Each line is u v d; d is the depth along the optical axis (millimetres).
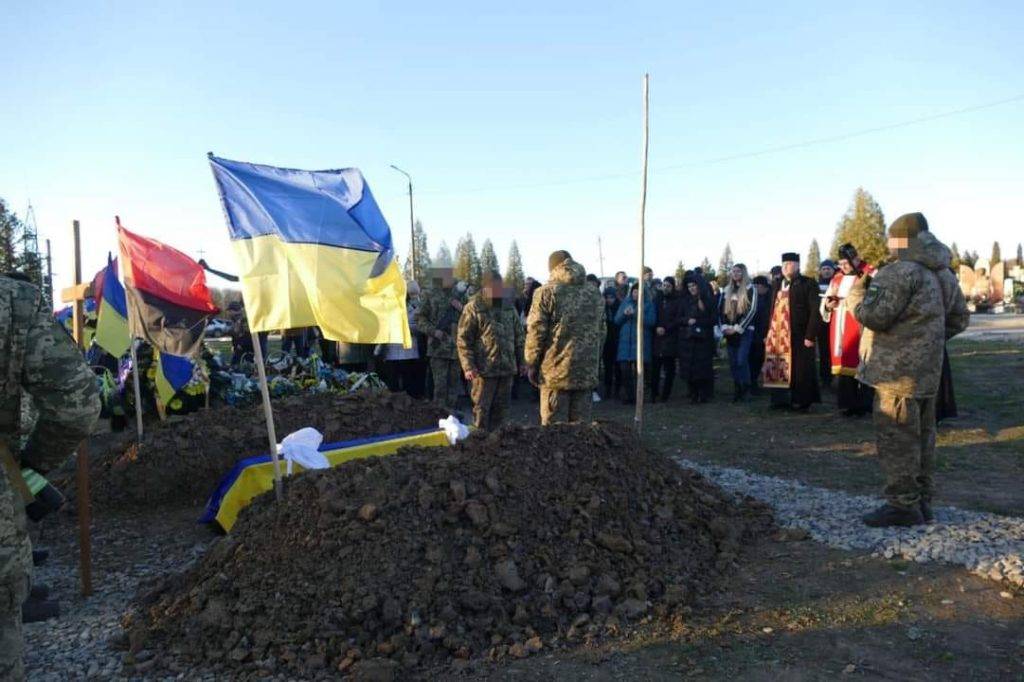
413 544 4012
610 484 4941
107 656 3689
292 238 4391
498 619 3762
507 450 4859
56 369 2406
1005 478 6496
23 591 2359
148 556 5234
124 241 5941
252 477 5512
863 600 4016
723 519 5059
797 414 9953
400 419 7809
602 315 6621
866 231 45000
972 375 12875
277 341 23812
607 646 3627
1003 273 46281
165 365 7066
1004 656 3420
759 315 12188
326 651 3518
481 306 7418
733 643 3619
